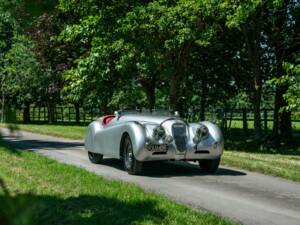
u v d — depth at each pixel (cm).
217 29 1992
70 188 925
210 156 1241
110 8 2094
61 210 725
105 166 1381
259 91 2181
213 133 1245
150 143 1169
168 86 3206
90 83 2164
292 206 873
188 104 4119
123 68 2039
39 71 4481
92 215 701
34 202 142
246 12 1792
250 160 1490
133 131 1184
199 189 1027
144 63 2055
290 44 2322
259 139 2200
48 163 1293
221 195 963
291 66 1617
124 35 2033
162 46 2056
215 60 2542
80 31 2136
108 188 926
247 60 2462
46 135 2764
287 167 1379
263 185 1103
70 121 5806
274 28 2234
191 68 2644
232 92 2884
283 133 2592
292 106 1639
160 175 1226
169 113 1300
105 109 3256
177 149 1199
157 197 848
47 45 3262
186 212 742
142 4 2109
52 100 5016
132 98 4119
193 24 1938
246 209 835
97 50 2094
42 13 227
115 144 1279
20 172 1121
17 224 135
